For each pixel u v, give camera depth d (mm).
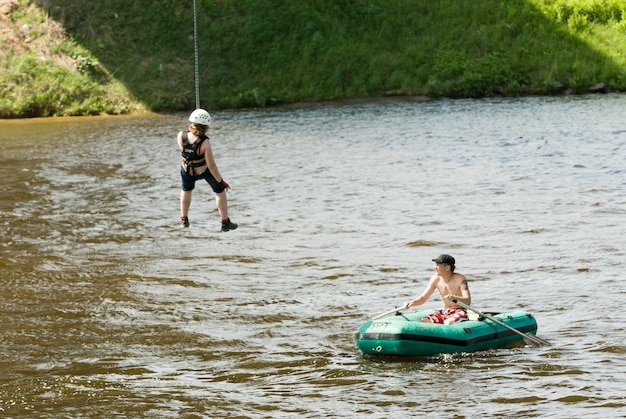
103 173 34688
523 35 63375
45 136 45500
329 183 31969
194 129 16500
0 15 58250
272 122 49469
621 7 65812
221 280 20406
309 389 13758
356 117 50562
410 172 33562
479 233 24141
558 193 28984
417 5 64875
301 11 61688
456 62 60594
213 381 14266
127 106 54844
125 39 58406
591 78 60406
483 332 15172
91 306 18547
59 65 55812
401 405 12953
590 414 12438
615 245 22328
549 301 18109
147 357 15523
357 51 60750
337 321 17359
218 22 60500
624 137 40250
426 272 20734
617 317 16969
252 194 30422
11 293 19453
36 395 13680
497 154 36906
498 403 12914
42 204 29078
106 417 12773
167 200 29750
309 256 22391
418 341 14711
